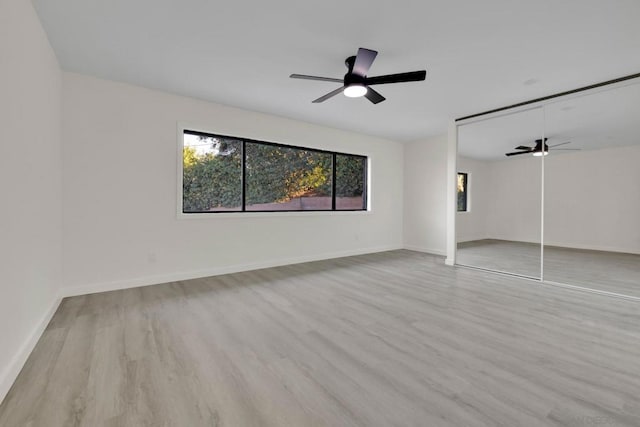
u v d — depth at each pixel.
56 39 2.42
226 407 1.41
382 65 2.84
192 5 2.00
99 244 3.17
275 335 2.20
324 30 2.29
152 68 2.94
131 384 1.58
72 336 2.15
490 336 2.20
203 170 4.02
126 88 3.30
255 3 1.98
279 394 1.52
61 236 2.93
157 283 3.54
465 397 1.50
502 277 3.94
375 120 4.72
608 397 1.50
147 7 2.02
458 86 3.32
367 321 2.47
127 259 3.34
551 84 3.25
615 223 4.20
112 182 3.23
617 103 3.48
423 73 2.39
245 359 1.86
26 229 1.91
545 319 2.53
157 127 3.50
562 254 4.59
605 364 1.81
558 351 1.98
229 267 4.12
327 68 2.94
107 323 2.38
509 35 2.33
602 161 4.24
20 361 1.71
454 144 4.62
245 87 3.41
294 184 4.92
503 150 5.06
